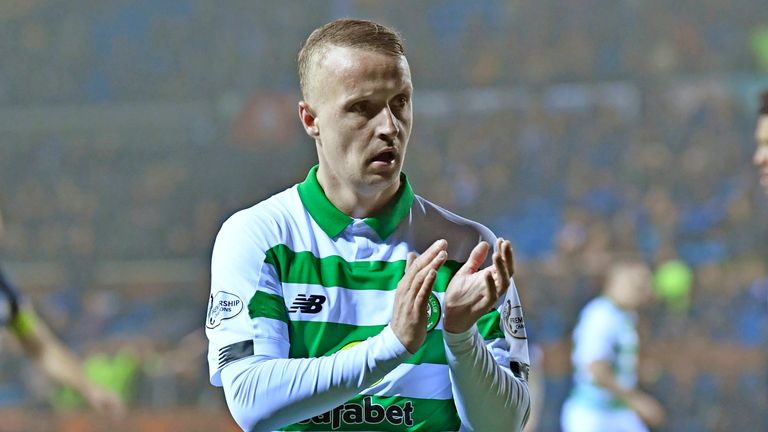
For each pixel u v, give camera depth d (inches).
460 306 323.3
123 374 1635.1
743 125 2262.6
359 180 339.6
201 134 2367.1
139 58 2566.4
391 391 346.3
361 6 2551.7
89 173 2346.2
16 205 2317.9
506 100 2341.3
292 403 322.0
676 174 2197.3
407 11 2532.0
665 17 2420.0
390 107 339.0
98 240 2287.2
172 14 2591.0
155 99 2544.3
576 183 2222.0
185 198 2332.7
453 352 330.6
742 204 2113.7
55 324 1856.5
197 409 1599.4
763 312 1761.8
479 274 322.3
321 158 357.4
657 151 2244.1
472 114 2333.9
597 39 2431.1
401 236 361.1
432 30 2513.5
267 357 335.6
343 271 351.6
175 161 2356.1
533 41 2464.3
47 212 2314.2
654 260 1777.8
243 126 2369.6
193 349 1641.2
